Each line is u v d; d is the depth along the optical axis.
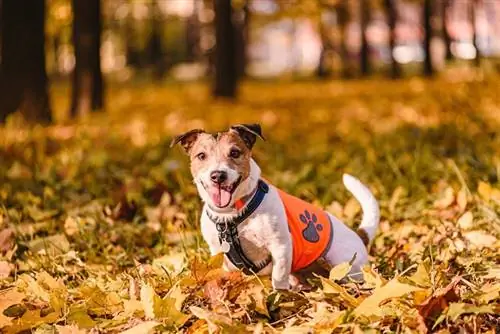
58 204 2.94
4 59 5.50
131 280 2.06
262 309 1.98
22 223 2.73
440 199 2.73
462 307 1.82
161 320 1.93
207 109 7.40
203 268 2.03
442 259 2.20
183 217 2.62
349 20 13.90
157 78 16.22
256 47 24.62
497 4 15.22
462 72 11.27
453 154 3.43
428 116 5.17
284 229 2.06
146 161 3.84
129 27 16.19
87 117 6.12
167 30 18.02
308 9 11.03
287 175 3.22
